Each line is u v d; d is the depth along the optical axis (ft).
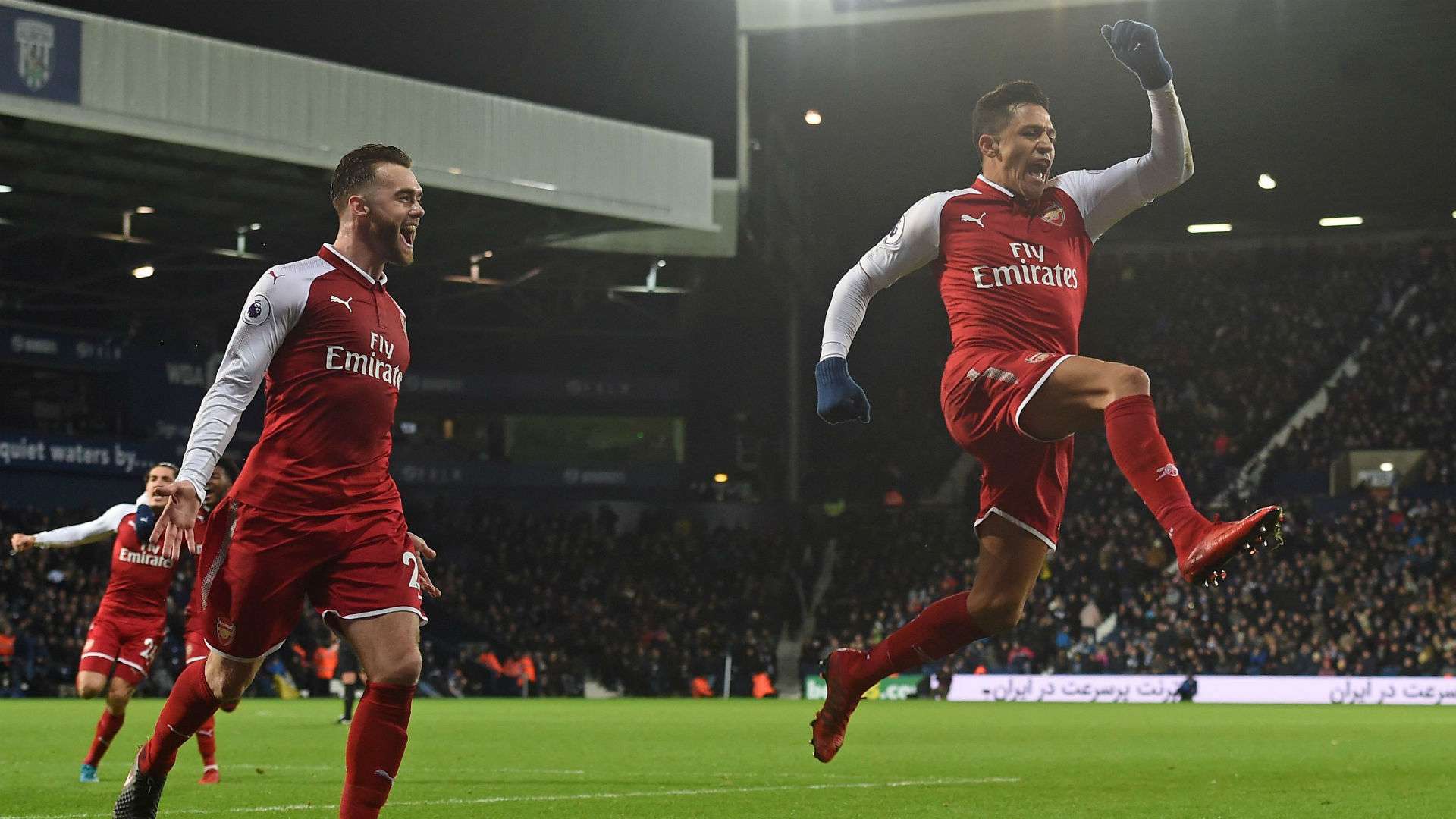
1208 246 203.41
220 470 37.35
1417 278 189.67
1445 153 170.81
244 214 143.33
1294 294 193.98
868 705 124.98
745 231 147.84
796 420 177.58
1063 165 178.50
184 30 137.59
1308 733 73.00
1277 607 146.10
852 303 25.29
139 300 160.35
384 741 21.24
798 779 42.91
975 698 141.79
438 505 174.19
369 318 22.21
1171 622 146.20
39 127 115.03
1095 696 137.39
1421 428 166.20
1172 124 24.06
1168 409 183.21
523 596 166.50
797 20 141.18
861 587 166.40
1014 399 22.99
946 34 141.18
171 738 22.94
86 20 110.01
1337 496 163.43
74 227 144.66
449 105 126.82
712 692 151.53
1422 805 34.14
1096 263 206.08
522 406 180.04
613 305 177.68
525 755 54.85
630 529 178.81
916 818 31.19
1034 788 39.40
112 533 42.78
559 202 132.16
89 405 163.94
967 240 24.44
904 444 185.78
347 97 121.49
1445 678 127.34
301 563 21.59
